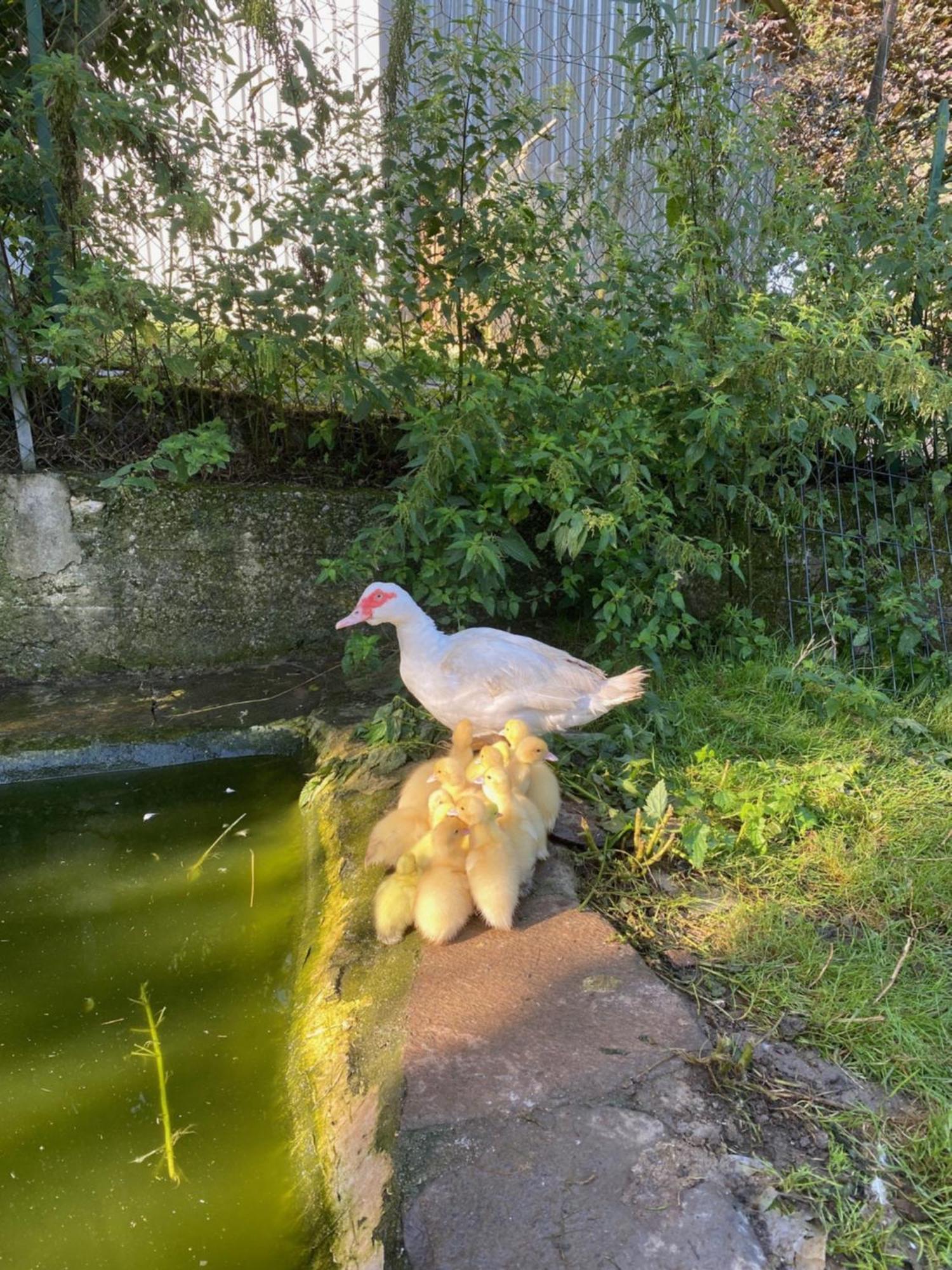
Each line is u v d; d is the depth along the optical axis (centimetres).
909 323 484
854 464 480
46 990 263
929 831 309
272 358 399
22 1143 213
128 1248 188
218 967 274
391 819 284
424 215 416
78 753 381
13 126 401
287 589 467
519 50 418
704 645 443
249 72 420
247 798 372
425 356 438
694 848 282
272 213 444
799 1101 202
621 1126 188
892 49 734
